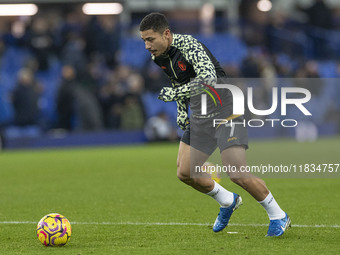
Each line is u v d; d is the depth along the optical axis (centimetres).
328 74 9869
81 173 4694
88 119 7888
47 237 1977
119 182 4075
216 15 10050
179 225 2420
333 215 2603
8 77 8675
